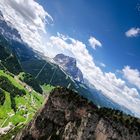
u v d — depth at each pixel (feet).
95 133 334.44
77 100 381.19
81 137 338.54
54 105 391.86
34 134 388.37
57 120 381.19
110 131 324.60
